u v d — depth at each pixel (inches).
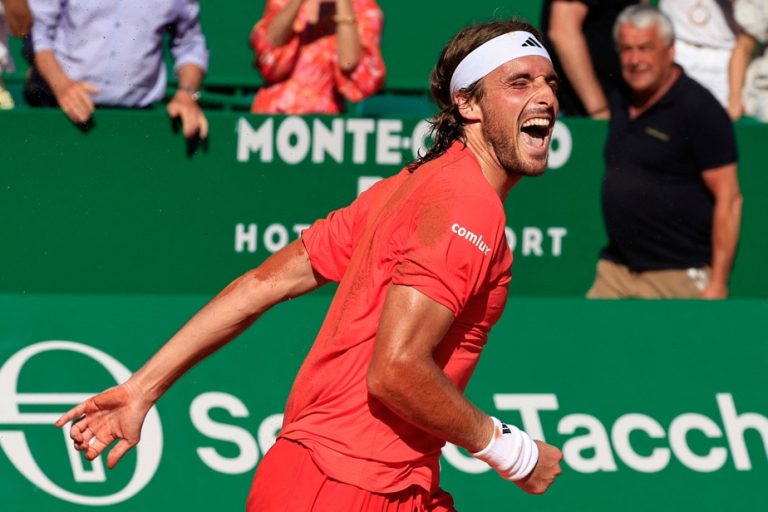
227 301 402.0
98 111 663.8
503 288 367.9
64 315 602.5
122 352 602.2
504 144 372.5
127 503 576.4
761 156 720.3
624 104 697.0
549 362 622.5
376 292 361.1
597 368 625.0
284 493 364.5
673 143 685.9
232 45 900.0
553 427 612.4
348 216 394.3
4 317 596.1
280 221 687.7
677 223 695.1
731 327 641.0
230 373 600.1
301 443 365.1
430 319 342.0
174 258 681.6
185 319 613.0
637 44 677.9
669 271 698.8
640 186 692.7
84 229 671.1
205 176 678.5
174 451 585.0
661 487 609.3
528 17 973.2
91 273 676.1
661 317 637.3
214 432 590.9
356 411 362.6
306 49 722.2
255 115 676.7
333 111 732.0
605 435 613.9
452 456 596.1
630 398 621.9
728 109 795.4
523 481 376.8
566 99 730.2
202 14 892.6
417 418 346.9
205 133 673.6
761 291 735.1
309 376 372.5
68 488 574.9
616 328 633.0
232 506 582.2
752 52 789.9
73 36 673.0
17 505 569.0
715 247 698.2
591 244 711.7
